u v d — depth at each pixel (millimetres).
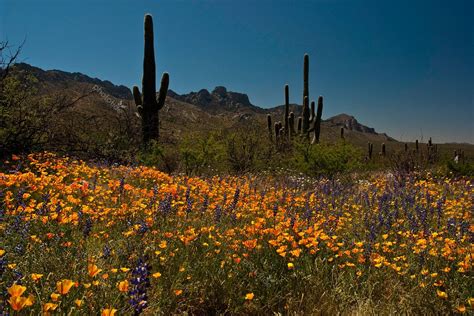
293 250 3596
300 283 3348
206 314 3055
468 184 10898
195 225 4512
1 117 9742
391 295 3316
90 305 2324
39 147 10688
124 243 3348
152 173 8836
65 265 2703
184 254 3529
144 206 4633
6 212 3994
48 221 3662
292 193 8727
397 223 5191
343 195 8445
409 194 7719
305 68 24438
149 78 15094
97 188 6145
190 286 3088
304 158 14750
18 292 1789
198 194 6805
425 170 14109
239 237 4246
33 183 5883
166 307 2812
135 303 2096
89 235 3686
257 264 3580
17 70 10320
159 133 14875
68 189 5602
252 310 3086
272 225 4574
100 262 2957
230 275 3254
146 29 15328
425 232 4480
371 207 6898
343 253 3889
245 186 8219
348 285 3426
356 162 14477
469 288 3242
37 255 2932
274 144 17078
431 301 3146
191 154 12859
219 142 14336
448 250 3764
